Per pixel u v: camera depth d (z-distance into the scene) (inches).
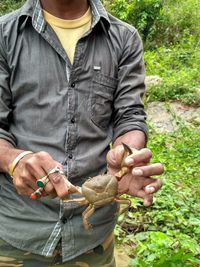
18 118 24.7
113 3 145.3
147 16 141.9
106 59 25.2
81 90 24.5
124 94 25.8
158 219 51.8
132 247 47.3
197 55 123.9
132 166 21.7
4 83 24.3
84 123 24.5
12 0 151.8
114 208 25.8
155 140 79.3
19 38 24.3
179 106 99.0
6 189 25.1
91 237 25.0
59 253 24.9
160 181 22.4
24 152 22.1
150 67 113.9
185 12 147.6
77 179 24.5
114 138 25.9
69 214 24.4
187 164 69.4
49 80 24.2
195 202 57.5
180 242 44.3
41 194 21.2
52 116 24.2
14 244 24.9
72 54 24.6
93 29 25.0
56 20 24.6
